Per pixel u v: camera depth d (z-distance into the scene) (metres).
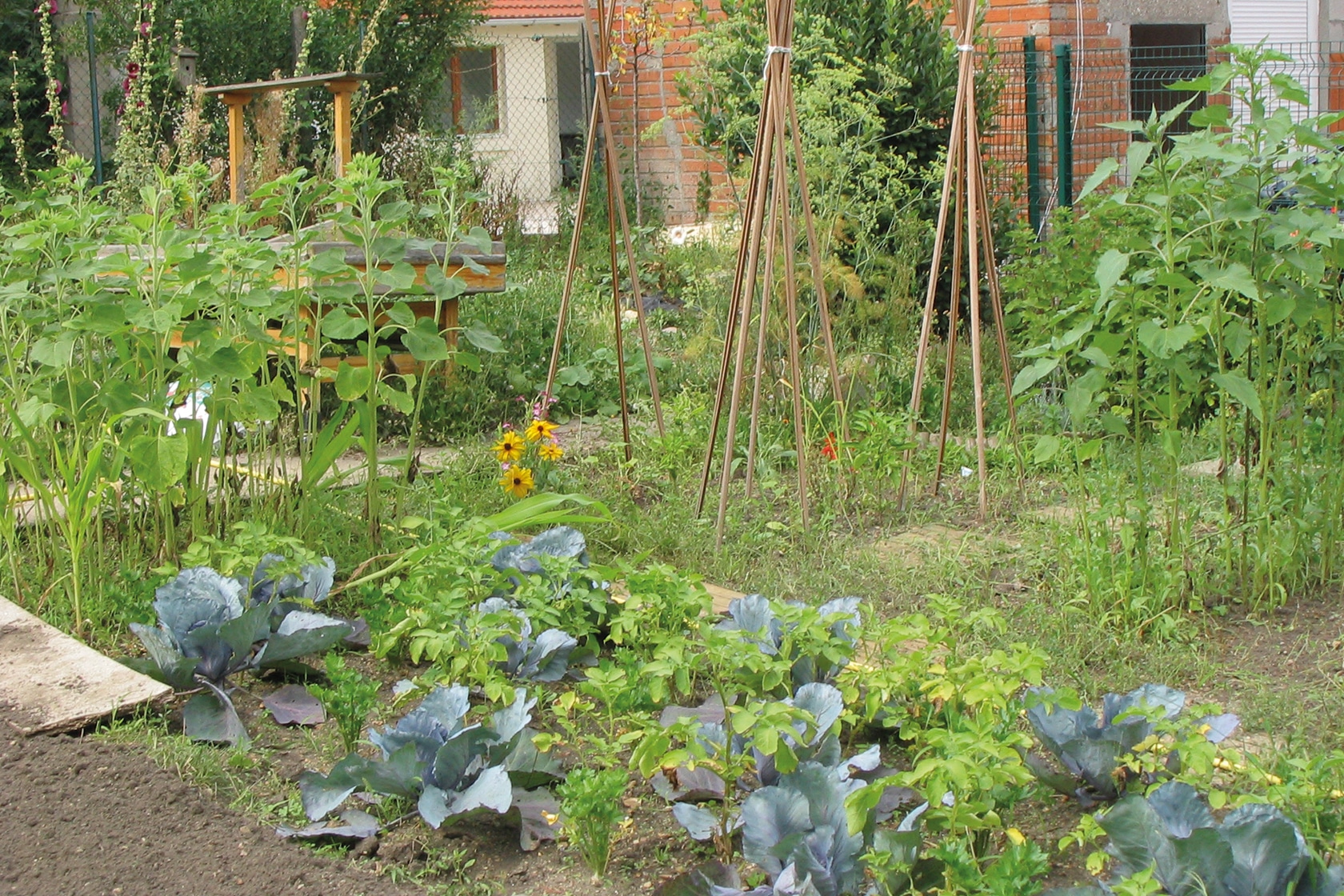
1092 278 6.05
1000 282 6.86
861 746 2.99
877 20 8.32
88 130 15.45
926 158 8.42
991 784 2.30
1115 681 3.41
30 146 14.69
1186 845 2.21
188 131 8.61
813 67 7.46
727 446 4.54
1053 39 9.75
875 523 5.00
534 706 3.12
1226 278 3.59
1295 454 4.18
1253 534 4.29
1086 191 3.88
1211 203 3.87
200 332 3.78
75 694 3.17
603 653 3.68
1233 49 3.84
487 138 19.06
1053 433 5.95
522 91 19.14
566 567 3.54
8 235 4.02
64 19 15.65
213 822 2.69
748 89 8.27
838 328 6.59
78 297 3.85
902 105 8.28
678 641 2.94
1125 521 4.04
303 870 2.52
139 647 3.66
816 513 5.06
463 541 3.65
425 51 14.03
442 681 3.22
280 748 3.08
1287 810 2.39
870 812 2.39
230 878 2.47
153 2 10.22
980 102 8.63
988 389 6.66
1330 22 11.34
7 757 2.89
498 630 3.18
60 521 3.86
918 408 5.44
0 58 14.80
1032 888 2.21
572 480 5.39
